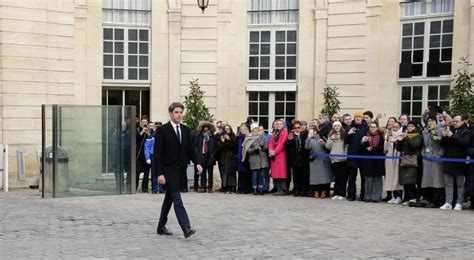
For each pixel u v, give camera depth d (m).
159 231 8.17
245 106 20.14
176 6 20.00
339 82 18.88
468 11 16.59
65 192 13.27
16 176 17.47
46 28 18.44
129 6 20.19
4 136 17.67
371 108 18.36
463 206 11.37
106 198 12.80
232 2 20.08
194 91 18.58
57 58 18.70
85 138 13.52
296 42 19.86
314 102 19.34
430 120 11.22
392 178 11.70
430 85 17.52
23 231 8.38
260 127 13.66
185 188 14.09
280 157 13.30
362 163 12.08
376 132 12.00
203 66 20.06
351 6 18.64
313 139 12.74
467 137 10.55
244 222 9.23
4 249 7.16
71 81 19.03
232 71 20.08
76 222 9.18
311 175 12.76
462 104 14.66
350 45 18.69
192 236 8.05
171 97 20.11
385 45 18.20
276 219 9.55
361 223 9.20
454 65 16.88
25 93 18.03
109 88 20.20
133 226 8.84
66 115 13.27
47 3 18.45
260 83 20.11
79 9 19.20
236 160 13.99
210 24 20.03
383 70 18.23
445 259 6.71
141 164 14.35
